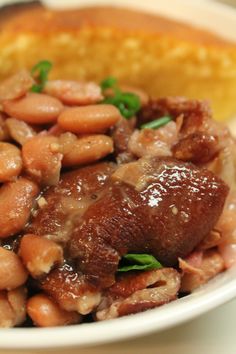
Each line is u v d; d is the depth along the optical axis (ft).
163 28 0.91
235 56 0.92
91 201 0.66
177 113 0.76
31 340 0.55
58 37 0.88
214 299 0.60
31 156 0.66
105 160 0.71
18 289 0.63
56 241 0.64
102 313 0.62
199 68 0.93
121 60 0.91
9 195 0.64
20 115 0.70
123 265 0.65
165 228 0.64
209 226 0.66
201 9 0.99
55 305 0.62
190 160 0.69
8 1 0.97
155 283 0.64
